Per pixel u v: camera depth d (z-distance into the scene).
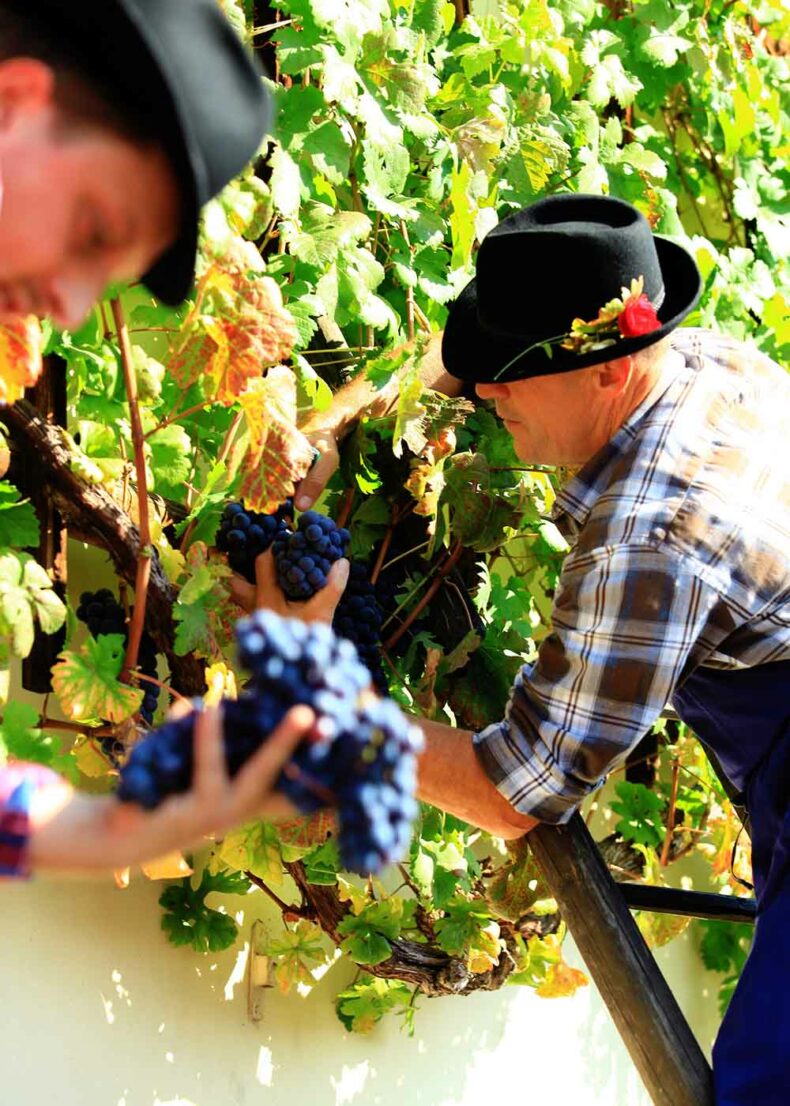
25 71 0.81
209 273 1.73
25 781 0.85
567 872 1.90
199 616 1.82
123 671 1.86
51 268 0.86
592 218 1.89
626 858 2.67
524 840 2.17
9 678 1.99
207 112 0.89
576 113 2.54
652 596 1.69
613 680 1.70
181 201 0.87
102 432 1.96
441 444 2.02
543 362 1.79
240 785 0.76
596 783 1.77
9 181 0.81
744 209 3.00
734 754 1.88
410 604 2.19
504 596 2.26
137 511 1.98
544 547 2.49
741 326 2.86
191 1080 2.20
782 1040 1.74
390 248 2.29
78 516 1.89
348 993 2.36
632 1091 3.05
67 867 0.82
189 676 1.94
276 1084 2.33
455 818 2.18
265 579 1.85
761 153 3.16
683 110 3.07
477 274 1.83
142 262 0.91
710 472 1.74
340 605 1.98
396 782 0.76
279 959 2.29
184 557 1.98
